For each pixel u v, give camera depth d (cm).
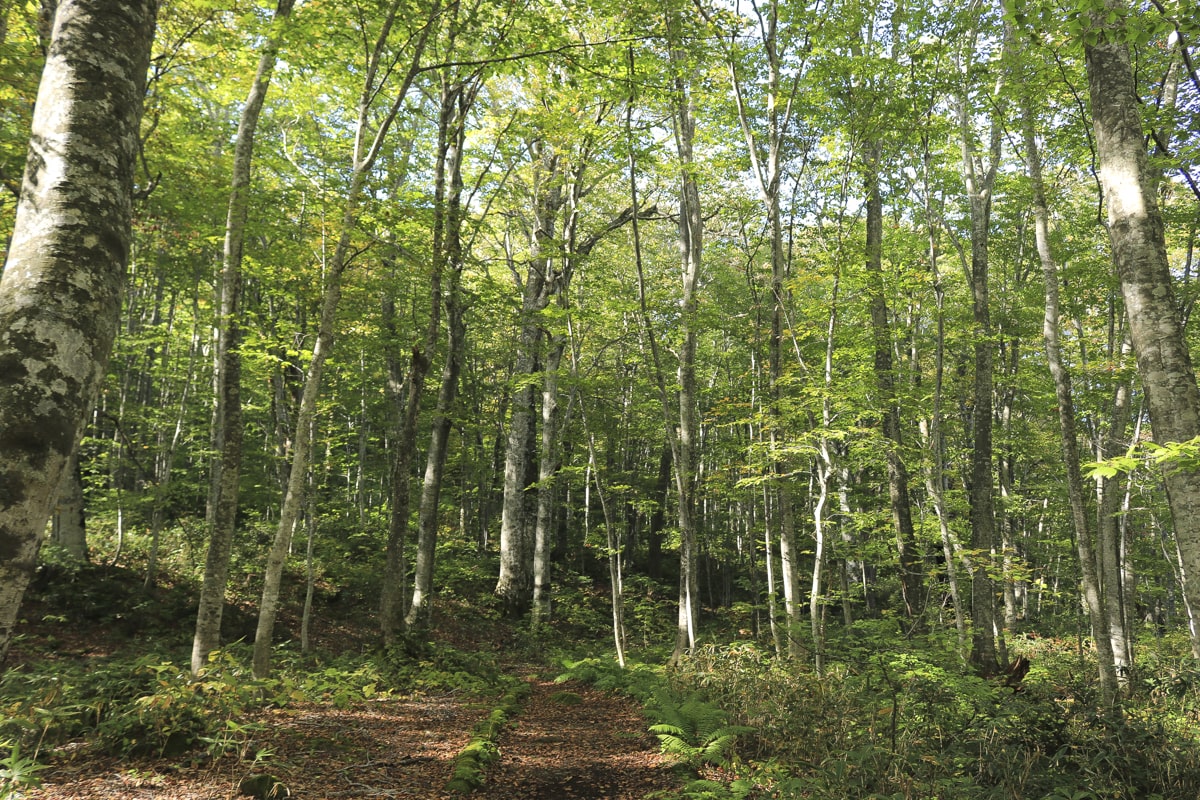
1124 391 1334
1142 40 492
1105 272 1323
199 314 1650
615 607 1353
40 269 222
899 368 1459
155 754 529
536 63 1038
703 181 1398
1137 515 1714
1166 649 1797
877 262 1476
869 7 1147
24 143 925
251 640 1274
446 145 1271
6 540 202
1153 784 665
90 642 1091
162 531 1706
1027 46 1008
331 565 1708
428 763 632
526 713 936
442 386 1423
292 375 1448
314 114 1447
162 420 1689
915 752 654
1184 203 1184
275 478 1900
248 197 916
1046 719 766
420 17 978
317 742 632
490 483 2722
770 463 1135
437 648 1242
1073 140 1103
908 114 1234
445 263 1162
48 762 499
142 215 1145
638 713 938
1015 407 2325
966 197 1773
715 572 3006
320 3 879
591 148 1434
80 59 242
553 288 1836
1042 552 2416
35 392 212
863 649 995
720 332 2120
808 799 556
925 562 1541
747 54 1227
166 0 929
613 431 2466
